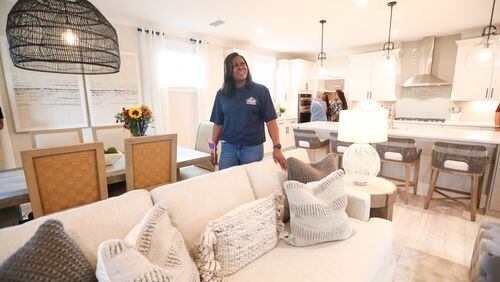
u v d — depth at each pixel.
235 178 1.46
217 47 4.70
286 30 4.11
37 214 1.40
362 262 1.16
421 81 4.48
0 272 0.60
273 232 1.29
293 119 6.15
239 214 1.20
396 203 2.85
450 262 1.81
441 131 3.08
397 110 5.20
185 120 4.48
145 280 0.70
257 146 1.97
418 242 2.08
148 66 3.80
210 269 1.02
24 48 1.51
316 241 1.29
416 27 3.98
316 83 6.46
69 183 1.50
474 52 3.04
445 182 2.98
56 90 3.09
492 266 1.22
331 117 5.55
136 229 0.91
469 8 3.17
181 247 0.95
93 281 0.75
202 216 1.21
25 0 1.41
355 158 1.84
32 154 1.34
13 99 2.83
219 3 2.98
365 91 5.32
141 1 2.91
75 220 0.89
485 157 2.25
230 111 1.90
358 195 1.59
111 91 3.51
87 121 3.35
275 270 1.12
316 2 2.96
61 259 0.68
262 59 5.61
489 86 4.02
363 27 3.97
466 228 2.29
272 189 1.59
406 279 1.65
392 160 2.84
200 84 4.45
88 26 1.57
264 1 2.93
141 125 2.30
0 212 1.57
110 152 2.10
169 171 1.99
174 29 4.04
